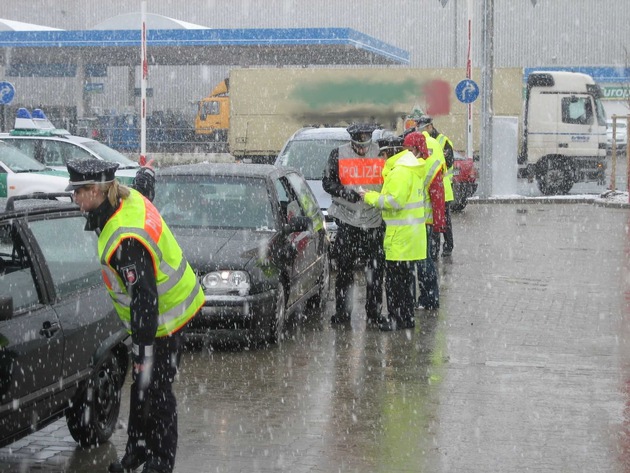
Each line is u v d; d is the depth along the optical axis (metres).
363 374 9.43
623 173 43.75
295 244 11.31
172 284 6.08
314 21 67.06
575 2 67.00
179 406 8.34
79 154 20.42
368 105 34.12
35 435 7.62
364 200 11.29
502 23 68.25
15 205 6.98
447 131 33.97
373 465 6.87
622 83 58.03
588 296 13.77
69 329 6.62
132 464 6.36
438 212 12.44
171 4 67.44
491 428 7.73
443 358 10.09
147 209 6.01
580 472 6.73
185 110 63.22
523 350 10.47
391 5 66.81
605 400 8.54
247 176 11.52
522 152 32.47
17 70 60.66
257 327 10.27
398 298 11.48
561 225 23.38
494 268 16.47
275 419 7.97
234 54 52.84
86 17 67.62
